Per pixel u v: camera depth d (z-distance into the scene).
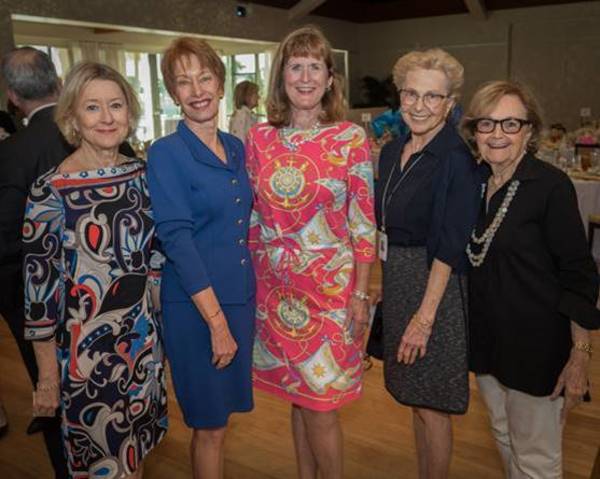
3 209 1.80
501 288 1.55
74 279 1.50
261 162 1.70
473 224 1.59
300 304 1.73
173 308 1.69
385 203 1.76
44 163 1.82
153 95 11.04
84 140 1.52
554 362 1.55
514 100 1.48
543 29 10.41
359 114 9.38
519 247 1.51
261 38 9.41
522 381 1.57
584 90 10.26
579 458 2.38
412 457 2.41
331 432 1.83
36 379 2.04
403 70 1.66
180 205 1.58
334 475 1.87
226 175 1.65
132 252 1.55
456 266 1.63
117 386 1.58
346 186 1.68
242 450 2.50
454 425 2.64
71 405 1.54
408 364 1.75
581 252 1.47
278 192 1.67
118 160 1.59
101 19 6.72
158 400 1.71
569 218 1.46
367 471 2.32
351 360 1.77
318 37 1.64
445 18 11.27
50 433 2.06
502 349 1.59
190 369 1.72
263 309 1.80
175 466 2.40
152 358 1.65
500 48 10.82
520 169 1.51
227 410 1.77
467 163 1.59
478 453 2.43
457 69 1.62
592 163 4.98
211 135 1.66
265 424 2.70
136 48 10.22
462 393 1.70
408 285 1.73
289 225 1.69
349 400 1.79
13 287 1.88
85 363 1.53
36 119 1.86
